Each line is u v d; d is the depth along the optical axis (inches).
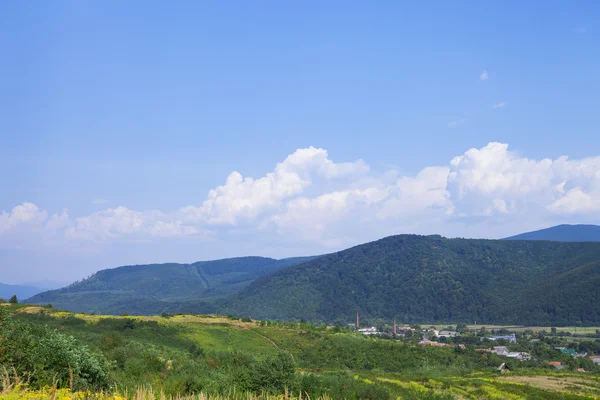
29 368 652.1
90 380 732.0
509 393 2229.3
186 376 1031.6
